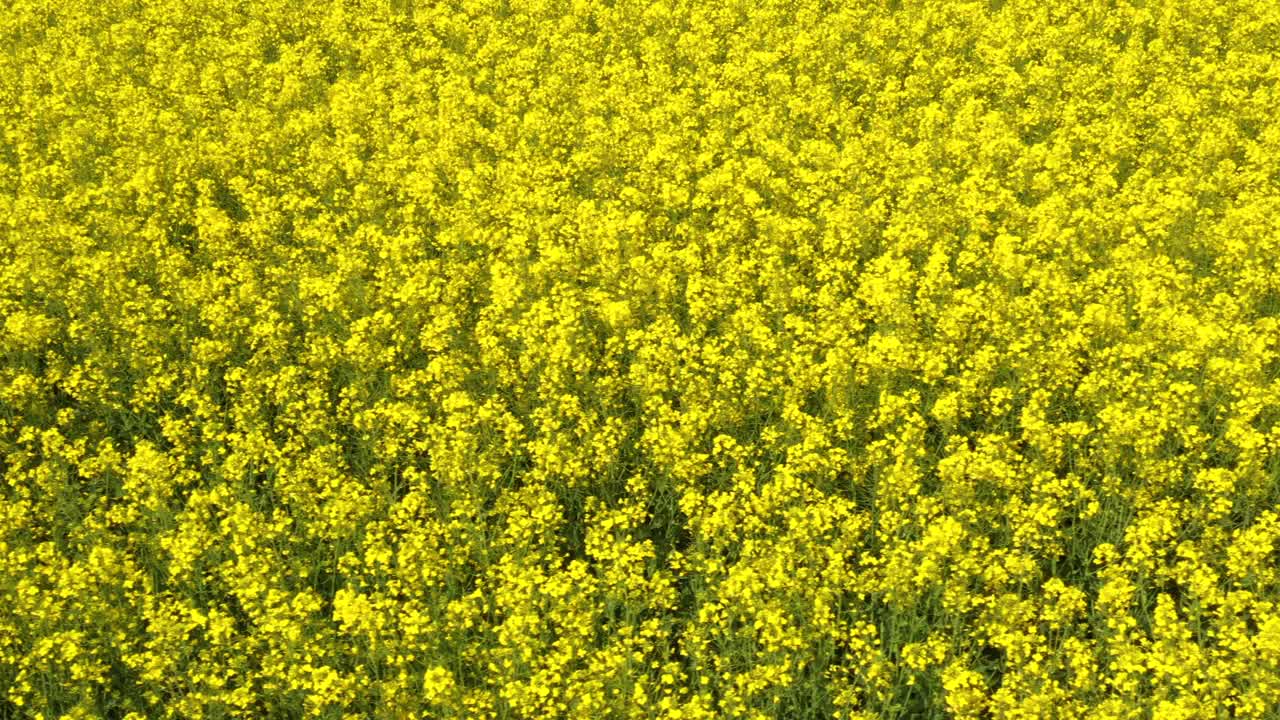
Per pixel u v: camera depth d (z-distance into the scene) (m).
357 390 13.41
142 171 18.55
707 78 23.02
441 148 19.73
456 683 9.67
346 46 25.62
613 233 16.20
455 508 11.12
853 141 18.83
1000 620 9.61
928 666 9.59
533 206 17.84
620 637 10.07
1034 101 20.89
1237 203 17.03
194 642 9.70
